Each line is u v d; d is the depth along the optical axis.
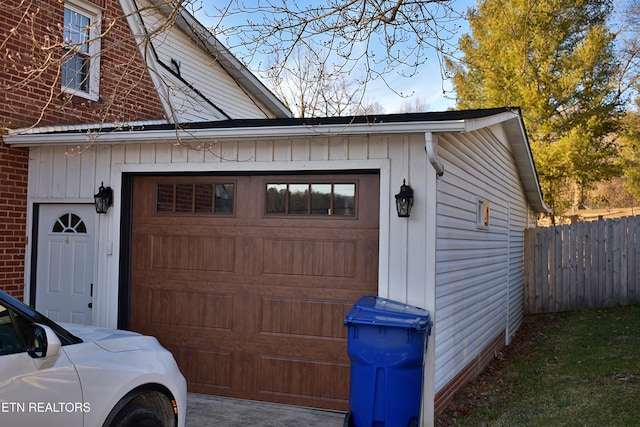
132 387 3.69
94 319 6.79
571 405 5.64
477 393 6.70
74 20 8.15
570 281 11.92
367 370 4.84
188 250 6.55
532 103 17.39
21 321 3.23
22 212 7.22
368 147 5.73
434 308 5.40
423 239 5.48
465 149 6.90
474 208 7.45
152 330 6.63
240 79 12.91
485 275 8.29
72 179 7.04
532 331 10.75
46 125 7.46
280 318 6.13
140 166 6.68
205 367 6.39
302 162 5.98
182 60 10.97
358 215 5.87
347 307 5.89
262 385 6.16
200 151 6.38
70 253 7.17
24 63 7.21
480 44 16.66
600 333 9.06
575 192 26.81
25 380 3.05
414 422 4.84
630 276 11.21
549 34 16.34
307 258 6.05
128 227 6.78
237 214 6.36
